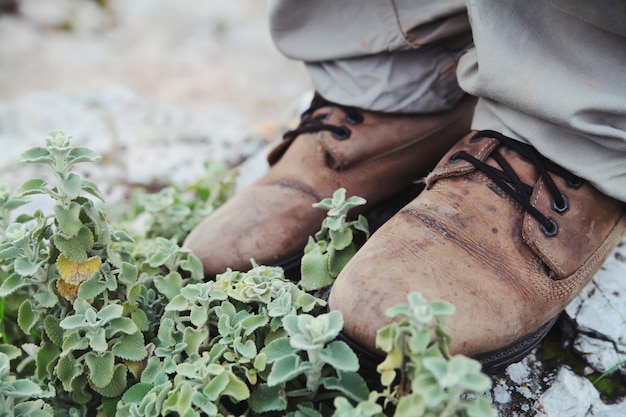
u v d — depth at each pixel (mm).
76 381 581
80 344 566
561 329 631
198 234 655
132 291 592
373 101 658
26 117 1034
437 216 571
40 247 603
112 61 1882
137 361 585
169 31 2070
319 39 674
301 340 498
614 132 541
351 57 660
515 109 572
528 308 543
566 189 570
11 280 582
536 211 556
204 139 978
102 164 928
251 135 984
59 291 586
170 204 741
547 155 568
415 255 550
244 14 2176
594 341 619
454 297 530
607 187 559
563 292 558
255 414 552
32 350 624
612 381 605
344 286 549
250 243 635
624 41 535
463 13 618
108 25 2068
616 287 645
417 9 618
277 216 644
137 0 2205
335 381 516
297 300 566
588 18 525
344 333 541
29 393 528
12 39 1881
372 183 669
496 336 531
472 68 599
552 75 548
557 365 614
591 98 537
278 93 1779
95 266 582
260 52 1979
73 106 1063
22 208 814
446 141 694
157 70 1860
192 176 906
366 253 564
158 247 659
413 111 667
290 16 676
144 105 1065
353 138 654
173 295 617
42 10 2021
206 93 1754
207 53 1961
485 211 566
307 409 524
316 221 651
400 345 487
